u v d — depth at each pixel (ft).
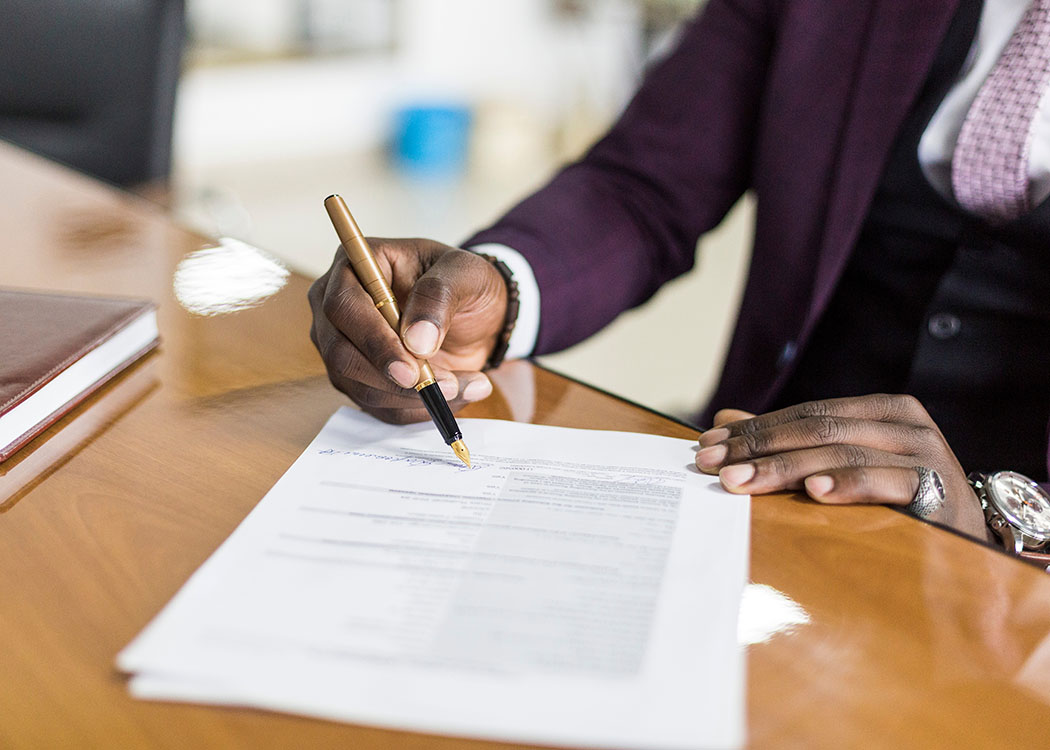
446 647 1.43
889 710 1.39
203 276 2.95
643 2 15.52
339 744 1.29
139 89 5.56
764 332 3.27
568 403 2.30
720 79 3.34
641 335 9.20
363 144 15.62
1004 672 1.47
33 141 5.62
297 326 2.64
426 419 2.15
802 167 3.06
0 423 1.95
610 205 3.08
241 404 2.22
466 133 15.19
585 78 17.20
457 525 1.74
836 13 2.97
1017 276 2.81
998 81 2.71
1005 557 1.75
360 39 15.10
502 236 2.73
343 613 1.50
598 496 1.86
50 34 5.51
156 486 1.89
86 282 2.86
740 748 1.29
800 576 1.67
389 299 2.06
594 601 1.55
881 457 1.94
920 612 1.60
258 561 1.63
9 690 1.38
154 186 5.70
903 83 2.84
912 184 2.92
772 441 1.95
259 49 14.15
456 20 16.17
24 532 1.74
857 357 3.12
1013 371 2.85
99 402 2.22
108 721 1.32
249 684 1.36
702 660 1.43
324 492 1.85
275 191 13.33
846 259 2.96
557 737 1.28
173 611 1.49
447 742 1.30
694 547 1.70
